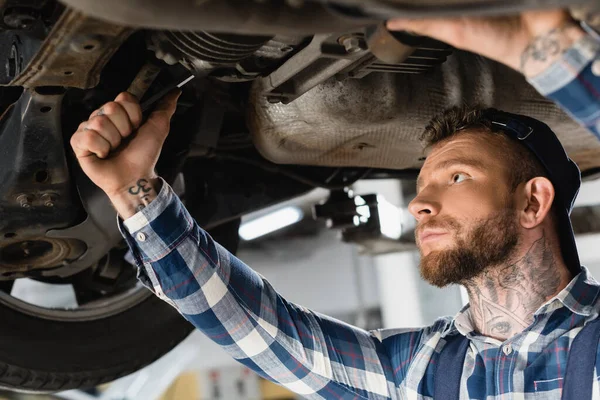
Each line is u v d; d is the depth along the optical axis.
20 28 1.21
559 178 1.45
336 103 1.51
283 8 0.98
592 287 1.41
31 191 1.54
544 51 0.95
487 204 1.39
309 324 1.55
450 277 1.39
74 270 1.77
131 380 6.00
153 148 1.37
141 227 1.40
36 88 1.35
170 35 1.22
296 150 1.65
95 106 1.56
